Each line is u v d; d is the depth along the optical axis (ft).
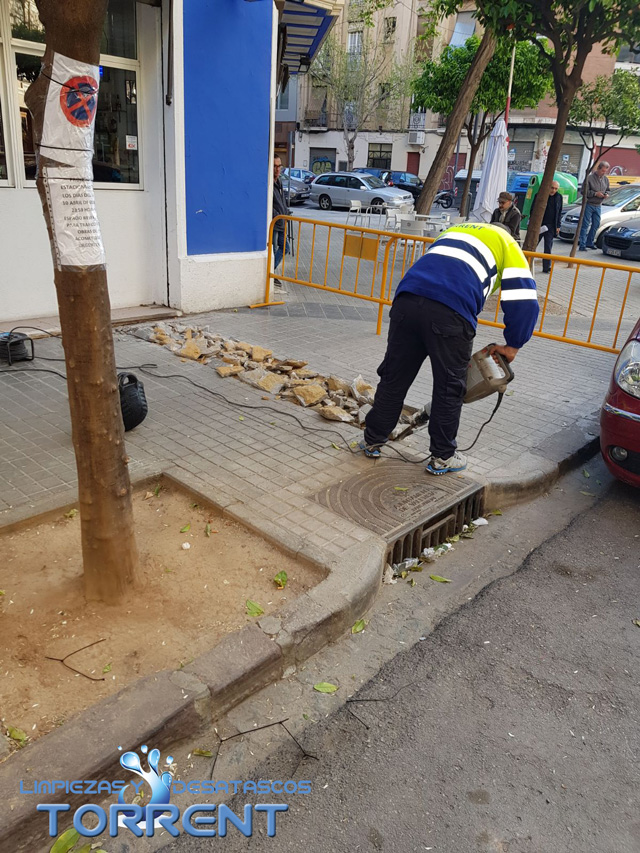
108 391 8.93
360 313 29.40
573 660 10.28
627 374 14.66
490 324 26.91
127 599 9.99
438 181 43.68
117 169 24.94
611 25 30.37
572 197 81.20
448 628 10.92
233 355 21.65
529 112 118.01
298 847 7.19
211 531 12.17
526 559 13.12
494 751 8.53
